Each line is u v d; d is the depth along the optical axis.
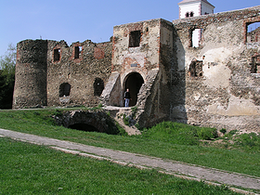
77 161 7.68
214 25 20.39
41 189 5.77
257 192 6.10
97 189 5.95
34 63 28.89
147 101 19.00
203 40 20.78
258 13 18.73
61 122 16.30
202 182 6.55
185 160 9.14
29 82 28.70
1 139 9.34
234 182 6.84
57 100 27.89
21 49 29.39
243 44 19.16
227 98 19.41
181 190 6.12
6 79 35.84
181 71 21.41
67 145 9.59
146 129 18.52
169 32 21.61
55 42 28.67
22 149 8.35
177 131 18.30
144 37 21.33
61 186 6.02
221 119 19.48
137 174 6.98
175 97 21.45
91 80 25.41
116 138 13.13
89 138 12.16
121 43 22.42
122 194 5.80
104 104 20.56
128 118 18.20
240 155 11.92
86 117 17.47
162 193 5.95
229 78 19.47
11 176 6.31
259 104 18.22
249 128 18.34
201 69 21.02
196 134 17.98
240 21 19.38
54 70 28.44
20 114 15.25
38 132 11.59
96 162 7.67
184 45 21.50
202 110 20.30
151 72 20.34
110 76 22.41
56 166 7.16
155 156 9.31
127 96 20.66
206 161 9.55
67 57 27.44
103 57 24.73
